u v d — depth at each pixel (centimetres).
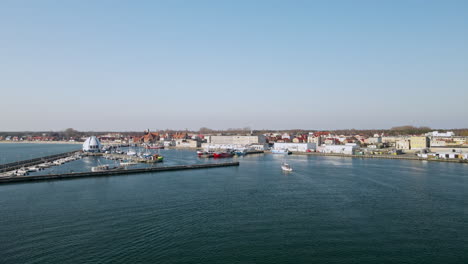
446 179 11556
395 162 18250
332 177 12344
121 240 5616
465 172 13450
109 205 7919
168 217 6938
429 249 5238
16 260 4828
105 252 5122
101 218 6838
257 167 16625
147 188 10250
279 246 5372
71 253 5078
